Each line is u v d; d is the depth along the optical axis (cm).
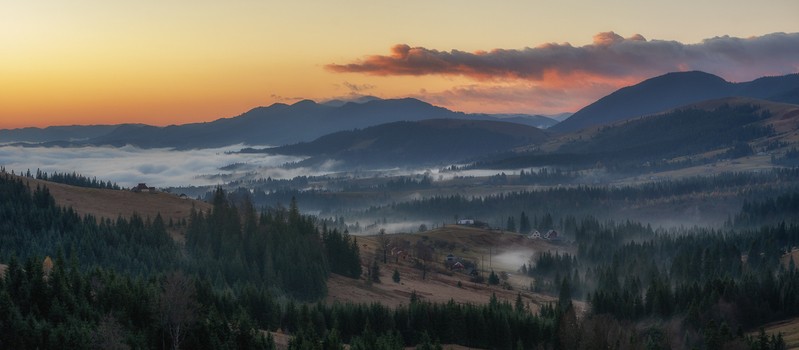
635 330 19488
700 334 19925
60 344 12562
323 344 15850
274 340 16125
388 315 19138
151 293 14762
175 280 14475
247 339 14762
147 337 13625
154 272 19938
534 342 18988
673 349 19188
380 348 15788
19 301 13700
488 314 19350
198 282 17662
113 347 12550
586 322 19075
